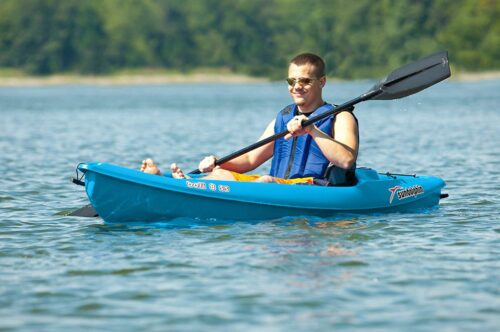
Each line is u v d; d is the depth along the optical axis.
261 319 13.52
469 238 19.22
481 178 30.38
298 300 14.45
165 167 36.91
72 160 39.38
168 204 20.45
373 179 22.62
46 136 56.97
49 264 17.06
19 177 31.78
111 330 13.09
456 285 15.30
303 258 17.27
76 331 13.05
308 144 21.67
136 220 20.72
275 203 21.00
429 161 37.03
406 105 100.88
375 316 13.64
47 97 163.38
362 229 20.09
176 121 75.50
